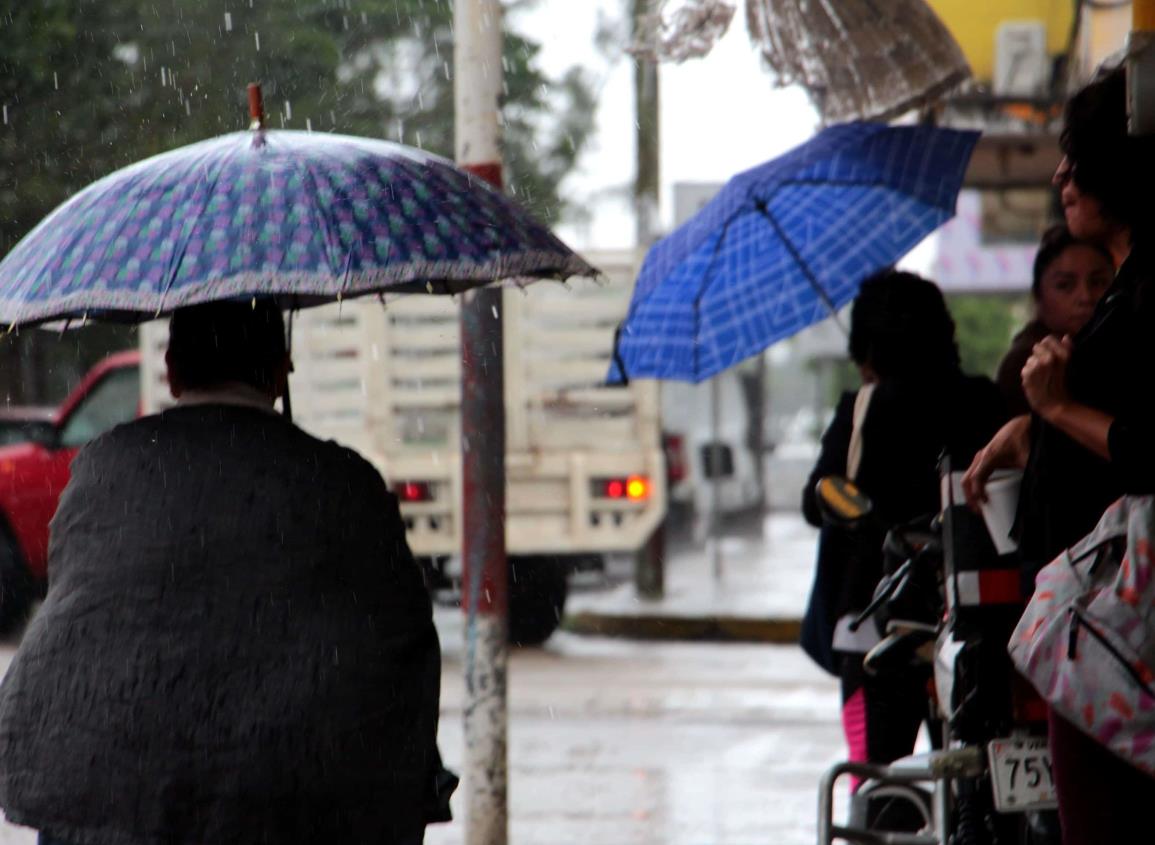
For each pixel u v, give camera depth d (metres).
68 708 9.48
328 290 9.89
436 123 54.81
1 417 41.00
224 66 51.47
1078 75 33.81
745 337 18.30
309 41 51.91
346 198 10.34
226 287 9.78
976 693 10.95
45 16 49.62
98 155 50.53
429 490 37.19
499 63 17.70
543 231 10.99
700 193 39.50
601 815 21.48
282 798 9.42
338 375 37.38
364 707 9.68
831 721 28.56
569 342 37.25
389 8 54.41
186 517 9.75
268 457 9.98
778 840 20.09
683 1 18.38
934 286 15.02
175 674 9.46
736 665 35.91
